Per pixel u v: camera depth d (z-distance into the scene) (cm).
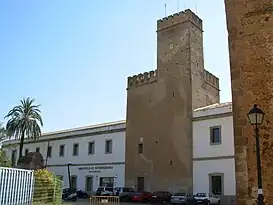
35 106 4862
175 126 4250
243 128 1127
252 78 1148
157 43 4769
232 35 1215
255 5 1195
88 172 5212
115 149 4922
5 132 4647
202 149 3919
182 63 4416
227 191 3603
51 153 5891
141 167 4481
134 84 4891
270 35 1148
